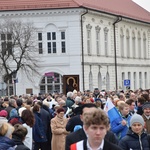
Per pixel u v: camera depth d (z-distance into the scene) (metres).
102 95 51.81
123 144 16.89
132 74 113.56
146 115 22.08
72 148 11.42
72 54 91.38
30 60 88.00
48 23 91.44
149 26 124.50
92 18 95.31
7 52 84.44
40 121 28.05
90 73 94.06
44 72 91.56
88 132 11.32
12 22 86.81
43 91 91.19
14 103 32.75
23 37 85.94
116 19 105.00
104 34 100.38
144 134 16.98
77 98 31.62
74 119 21.66
